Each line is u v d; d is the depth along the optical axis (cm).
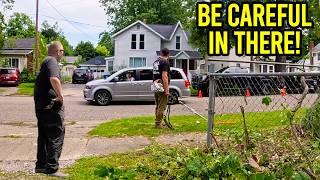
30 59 4994
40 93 573
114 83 1889
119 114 1513
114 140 839
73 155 706
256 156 426
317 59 4981
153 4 6894
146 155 679
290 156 475
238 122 733
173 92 1864
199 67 4697
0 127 1109
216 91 624
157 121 984
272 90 551
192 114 1405
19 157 698
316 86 535
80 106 1830
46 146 587
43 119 572
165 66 964
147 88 1911
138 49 4838
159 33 4872
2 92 2764
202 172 374
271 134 593
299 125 600
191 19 3669
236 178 365
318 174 397
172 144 759
